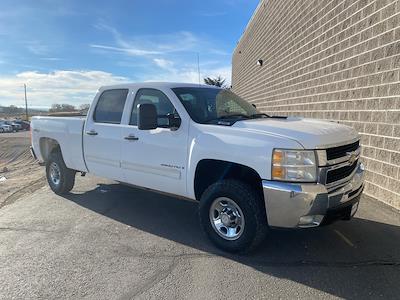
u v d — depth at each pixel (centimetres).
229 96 583
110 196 711
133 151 544
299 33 1096
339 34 802
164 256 438
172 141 492
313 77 968
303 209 387
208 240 485
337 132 435
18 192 813
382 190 638
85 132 627
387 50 620
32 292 361
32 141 772
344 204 421
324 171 393
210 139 449
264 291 357
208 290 359
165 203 660
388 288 361
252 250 430
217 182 448
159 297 348
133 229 529
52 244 478
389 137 616
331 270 398
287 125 438
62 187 714
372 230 508
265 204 402
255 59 1967
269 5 1569
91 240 490
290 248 455
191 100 514
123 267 410
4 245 477
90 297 350
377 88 651
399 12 587
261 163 403
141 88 557
